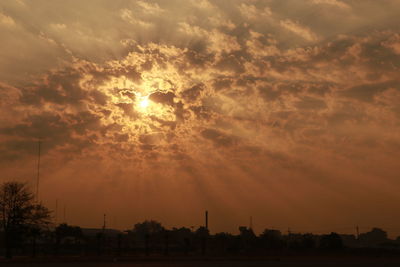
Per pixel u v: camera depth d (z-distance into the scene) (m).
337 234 104.38
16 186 72.12
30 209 71.88
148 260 62.75
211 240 102.00
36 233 72.38
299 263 55.78
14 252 85.88
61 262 58.44
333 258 70.81
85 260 62.50
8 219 70.62
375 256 78.31
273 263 56.06
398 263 57.47
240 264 53.62
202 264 53.78
